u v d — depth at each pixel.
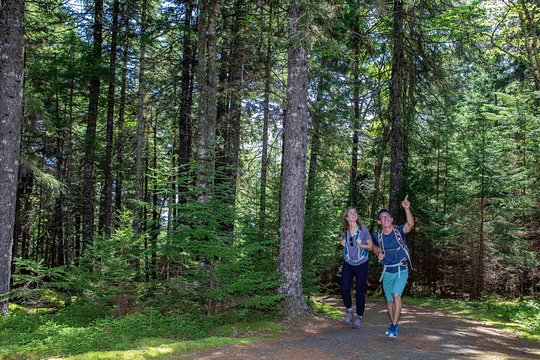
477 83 22.19
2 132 9.47
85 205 14.88
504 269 17.77
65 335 6.46
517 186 17.05
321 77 16.20
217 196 8.30
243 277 8.09
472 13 16.56
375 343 6.43
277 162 18.27
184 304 8.66
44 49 16.36
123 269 8.68
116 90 20.11
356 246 7.68
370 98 18.39
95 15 15.52
